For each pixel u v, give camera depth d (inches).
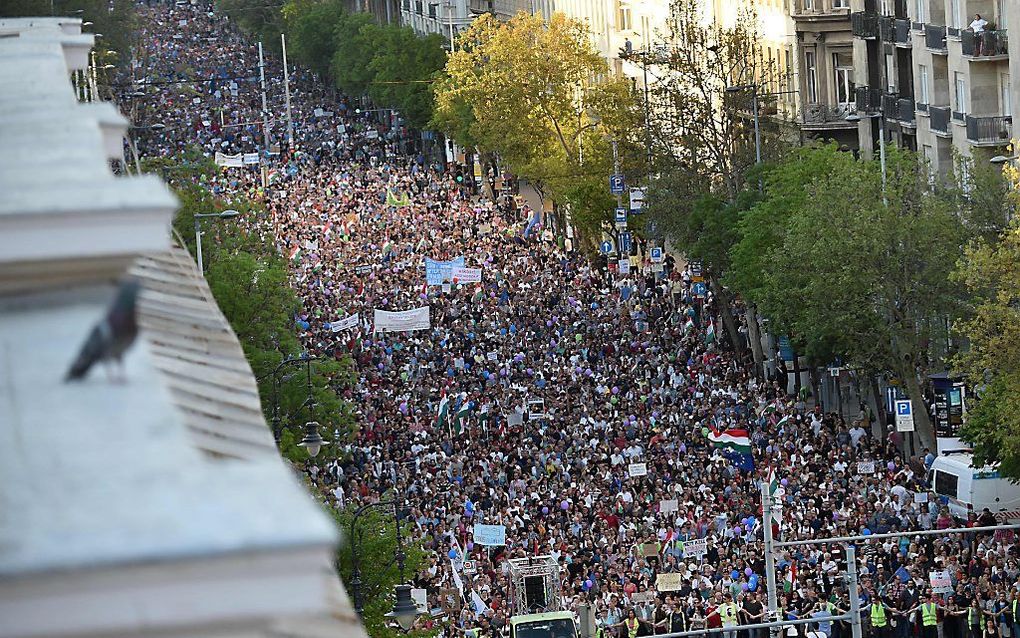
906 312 5319.9
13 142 761.0
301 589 457.4
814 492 4749.0
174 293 1028.5
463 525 4736.7
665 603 3961.6
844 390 6589.6
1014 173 4562.0
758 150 7150.6
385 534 3757.4
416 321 7062.0
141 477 485.4
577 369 6663.4
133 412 526.6
